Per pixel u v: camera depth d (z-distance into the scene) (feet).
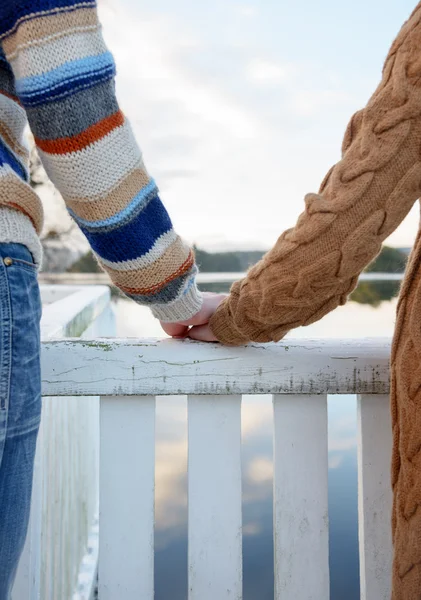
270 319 2.52
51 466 4.18
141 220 2.13
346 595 5.65
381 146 2.19
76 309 5.46
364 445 3.13
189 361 3.00
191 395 3.09
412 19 2.22
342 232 2.26
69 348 2.97
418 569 2.29
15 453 1.95
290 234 2.43
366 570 3.12
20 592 3.02
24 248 2.01
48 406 4.04
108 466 3.08
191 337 3.05
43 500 3.82
